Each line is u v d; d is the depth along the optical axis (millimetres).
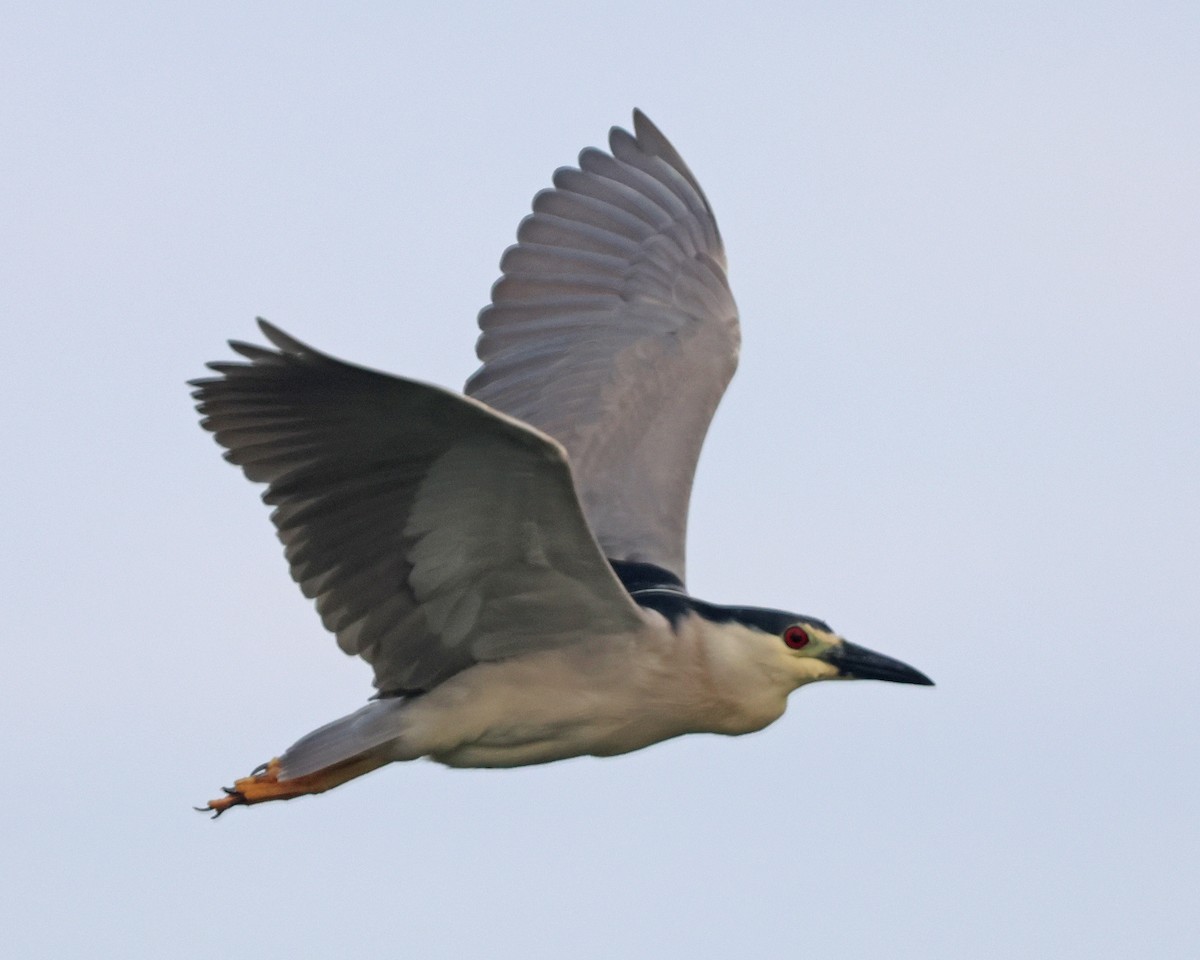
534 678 12156
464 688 12141
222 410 10539
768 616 12844
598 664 12219
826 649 12852
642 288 16047
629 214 16438
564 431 15008
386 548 11336
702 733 12781
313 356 9820
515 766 12516
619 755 12711
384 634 11797
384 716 12141
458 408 10117
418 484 10922
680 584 13859
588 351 15602
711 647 12578
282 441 10664
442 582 11586
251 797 12141
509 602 11797
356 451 10688
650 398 15258
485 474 10781
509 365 15656
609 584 11727
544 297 15938
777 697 12820
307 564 11234
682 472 14828
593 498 14555
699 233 16500
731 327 16047
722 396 15539
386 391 10078
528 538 11305
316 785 12195
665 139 16891
